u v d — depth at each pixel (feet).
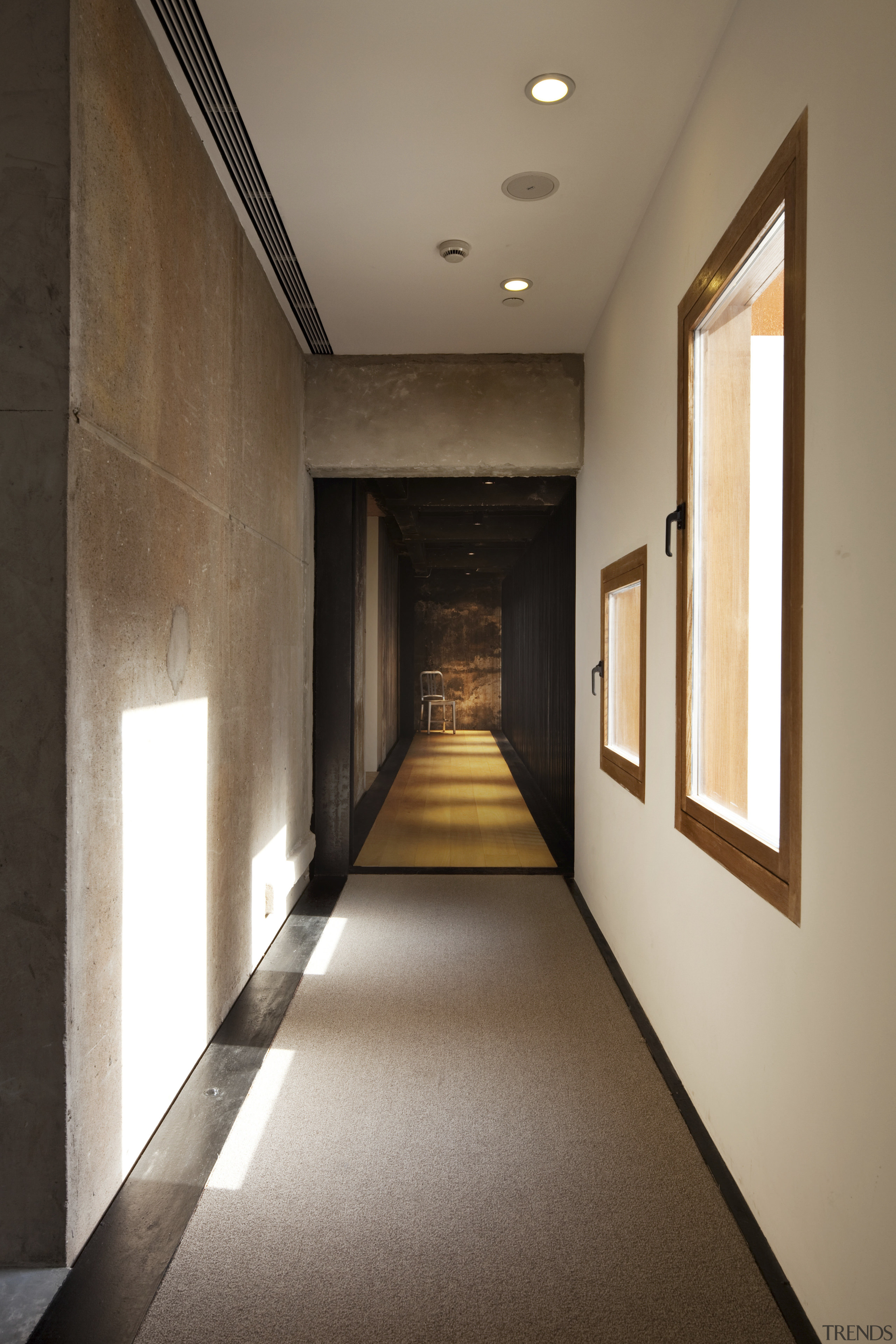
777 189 5.85
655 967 9.57
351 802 16.85
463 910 14.61
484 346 14.90
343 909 14.60
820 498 5.12
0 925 5.77
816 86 5.24
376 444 15.29
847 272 4.76
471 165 9.41
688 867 8.23
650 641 9.92
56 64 5.71
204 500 8.97
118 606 6.64
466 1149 7.43
